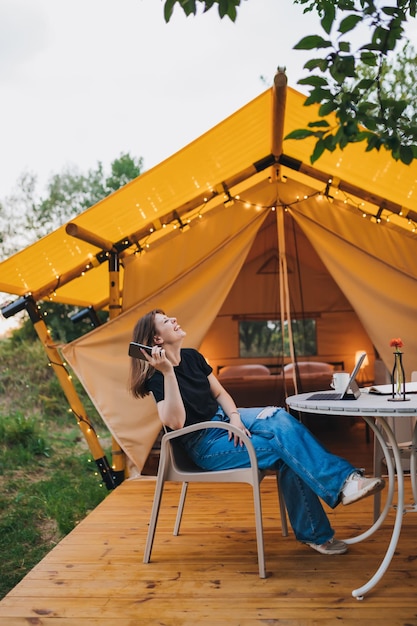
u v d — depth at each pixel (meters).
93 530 3.13
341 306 8.00
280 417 2.56
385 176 4.41
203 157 4.27
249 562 2.55
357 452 5.32
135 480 4.39
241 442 2.51
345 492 2.34
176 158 4.11
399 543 2.72
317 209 4.84
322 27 1.68
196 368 2.75
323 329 8.02
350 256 4.61
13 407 9.34
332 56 1.69
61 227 4.16
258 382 6.00
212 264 4.63
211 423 2.46
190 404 2.62
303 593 2.21
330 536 2.57
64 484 5.91
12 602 2.23
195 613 2.09
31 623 2.06
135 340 2.68
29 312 4.76
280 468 2.57
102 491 5.46
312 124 1.71
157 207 4.63
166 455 2.55
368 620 1.98
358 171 4.47
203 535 2.97
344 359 7.97
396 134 1.64
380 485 2.28
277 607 2.11
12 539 4.50
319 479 2.37
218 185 4.68
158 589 2.31
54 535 4.60
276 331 8.09
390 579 2.30
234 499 3.72
